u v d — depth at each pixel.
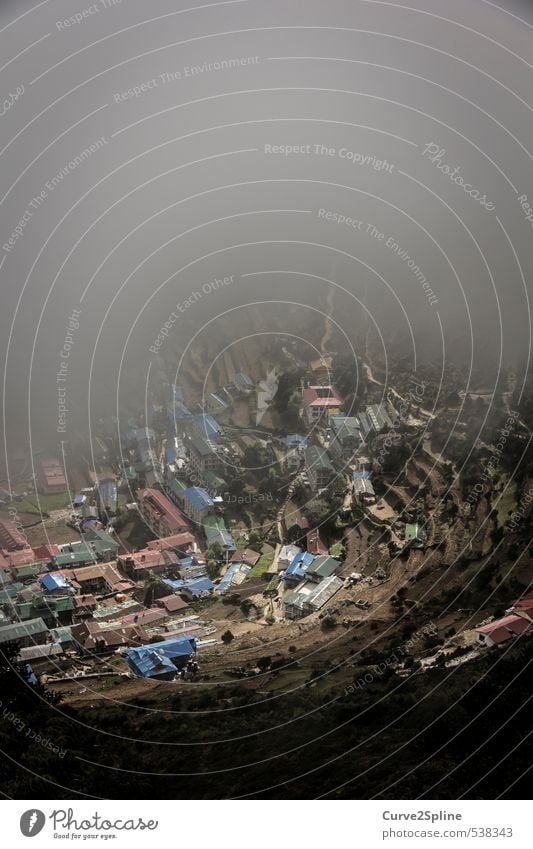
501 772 29.31
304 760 32.09
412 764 30.27
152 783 32.59
